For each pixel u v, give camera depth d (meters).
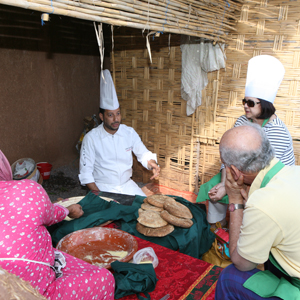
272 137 2.50
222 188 2.58
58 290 1.26
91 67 5.09
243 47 3.32
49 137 4.69
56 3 1.60
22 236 1.16
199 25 2.71
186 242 1.94
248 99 2.51
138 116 4.27
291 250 1.22
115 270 1.63
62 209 1.63
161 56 3.86
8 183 1.24
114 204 2.34
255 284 1.33
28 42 4.17
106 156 3.29
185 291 1.60
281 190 1.23
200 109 3.75
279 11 3.05
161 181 4.33
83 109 5.12
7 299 0.64
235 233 1.47
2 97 4.00
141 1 2.10
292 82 3.10
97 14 1.84
